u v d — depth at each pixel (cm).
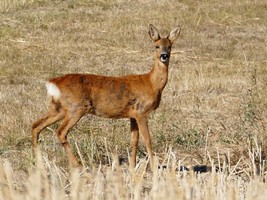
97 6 9312
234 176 3014
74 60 7106
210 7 9356
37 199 1792
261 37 8275
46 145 3828
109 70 6694
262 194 2112
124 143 3912
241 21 8862
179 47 7750
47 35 8062
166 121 4506
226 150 3881
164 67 3659
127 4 9469
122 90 3588
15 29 8175
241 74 6419
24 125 4325
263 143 3819
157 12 9088
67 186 2566
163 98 5384
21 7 9106
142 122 3600
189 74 6328
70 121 3559
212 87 5794
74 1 9419
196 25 8619
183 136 4094
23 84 5922
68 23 8544
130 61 7188
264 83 5697
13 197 1909
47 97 5288
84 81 3572
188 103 5216
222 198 2225
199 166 3544
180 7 9331
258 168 3478
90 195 2347
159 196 1942
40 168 1886
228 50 7650
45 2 9338
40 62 6900
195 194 2147
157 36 3772
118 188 1956
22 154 3603
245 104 4925
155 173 2014
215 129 4394
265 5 9481
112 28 8400
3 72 6412
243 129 4200
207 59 7281
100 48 7656
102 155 3678
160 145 3978
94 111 3625
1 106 4906
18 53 7281
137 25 8531
